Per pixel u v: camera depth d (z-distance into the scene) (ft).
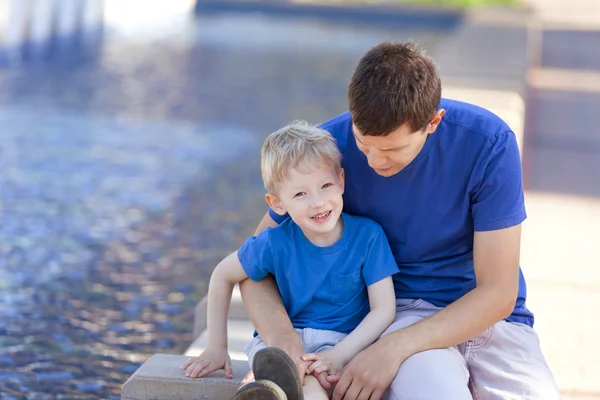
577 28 56.13
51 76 40.22
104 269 17.85
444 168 9.72
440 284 10.24
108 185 23.66
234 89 38.34
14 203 21.77
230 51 49.34
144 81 39.78
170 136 29.50
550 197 21.88
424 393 9.10
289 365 8.72
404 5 65.51
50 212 21.25
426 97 8.91
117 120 31.71
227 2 66.44
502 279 9.57
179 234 20.20
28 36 44.83
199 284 17.30
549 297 15.43
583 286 16.03
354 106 8.97
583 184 23.17
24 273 17.42
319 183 9.70
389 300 9.98
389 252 10.08
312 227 9.75
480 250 9.65
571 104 33.22
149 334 14.82
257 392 8.43
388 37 56.49
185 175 24.90
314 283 10.03
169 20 62.34
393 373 9.26
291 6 66.23
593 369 12.73
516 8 63.00
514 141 9.70
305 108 34.37
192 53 48.32
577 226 19.58
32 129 29.60
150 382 10.19
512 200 9.55
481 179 9.61
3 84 37.76
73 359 13.70
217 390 10.15
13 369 13.28
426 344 9.41
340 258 10.02
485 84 24.62
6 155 26.08
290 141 9.82
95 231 20.11
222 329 10.53
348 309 10.15
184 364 10.48
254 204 22.58
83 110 33.17
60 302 16.06
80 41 50.14
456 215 9.87
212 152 27.48
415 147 9.29
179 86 38.73
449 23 62.95
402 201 9.98
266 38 55.21
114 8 57.72
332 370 9.60
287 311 10.34
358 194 10.19
